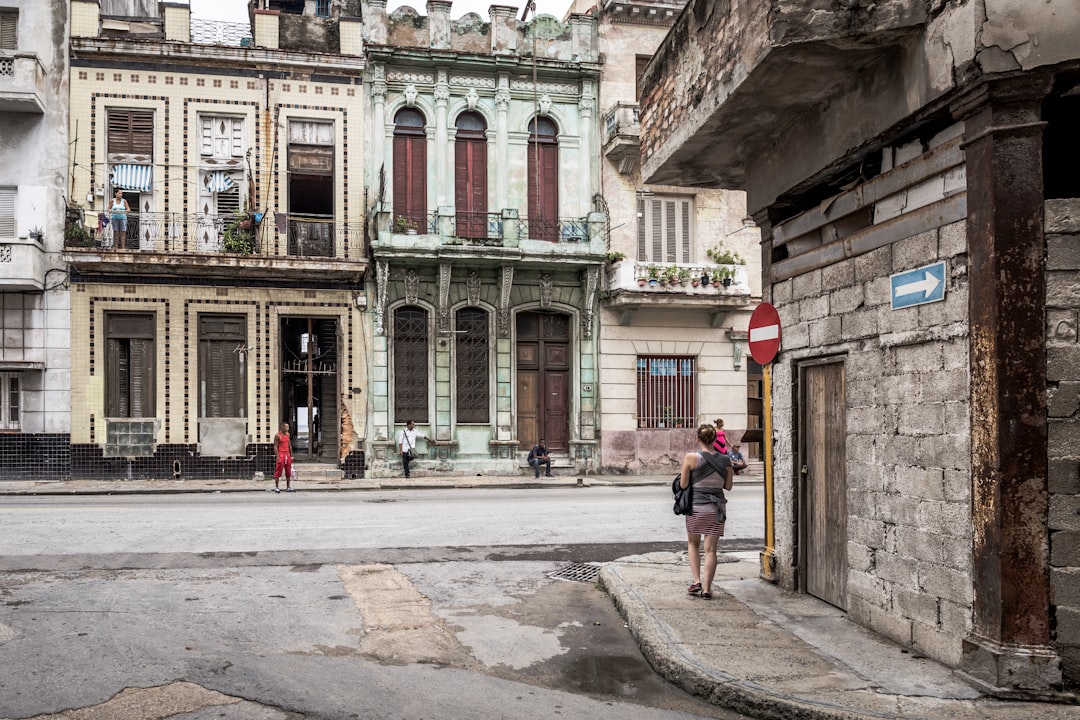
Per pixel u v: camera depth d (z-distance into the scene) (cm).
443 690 570
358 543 1135
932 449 594
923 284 604
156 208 2258
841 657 604
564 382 2552
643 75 998
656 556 1012
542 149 2538
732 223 2636
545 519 1405
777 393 843
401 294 2394
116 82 2238
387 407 2364
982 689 524
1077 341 521
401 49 2397
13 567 934
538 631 729
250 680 572
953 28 539
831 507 755
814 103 729
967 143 548
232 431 2264
